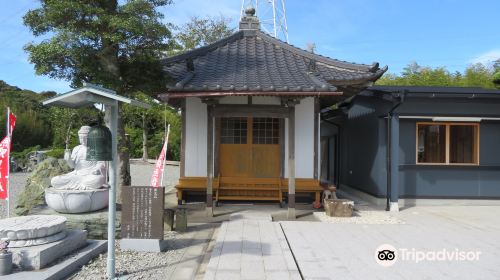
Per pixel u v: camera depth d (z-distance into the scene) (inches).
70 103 205.5
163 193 248.5
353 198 498.6
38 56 285.3
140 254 241.0
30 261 191.8
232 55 461.7
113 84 318.7
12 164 878.4
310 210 388.2
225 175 421.4
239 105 362.6
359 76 391.5
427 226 323.9
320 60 447.5
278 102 409.4
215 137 419.2
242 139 423.8
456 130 444.1
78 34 284.2
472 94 411.2
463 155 443.2
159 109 903.1
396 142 406.3
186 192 418.6
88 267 213.5
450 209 411.5
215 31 918.4
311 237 279.7
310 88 338.6
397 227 318.3
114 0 313.6
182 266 219.3
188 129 419.2
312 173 415.8
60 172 342.6
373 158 454.0
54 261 205.5
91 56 305.6
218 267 209.9
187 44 879.7
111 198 198.1
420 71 1008.2
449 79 932.0
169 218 305.7
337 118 618.8
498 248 256.2
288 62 444.8
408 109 427.2
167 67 434.9
